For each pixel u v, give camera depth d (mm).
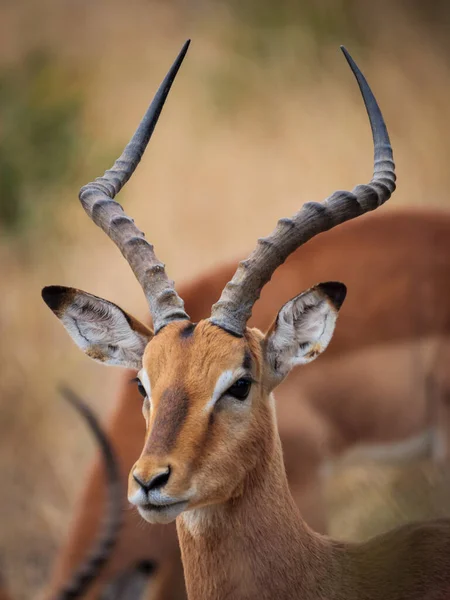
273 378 11055
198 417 10000
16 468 19500
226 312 10641
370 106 11805
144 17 29562
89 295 11391
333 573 11008
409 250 16578
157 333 10734
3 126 26047
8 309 22453
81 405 13852
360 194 11336
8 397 20859
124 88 27547
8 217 24891
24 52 28562
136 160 12117
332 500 17672
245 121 26953
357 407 16172
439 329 16500
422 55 28828
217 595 10664
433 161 26844
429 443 16797
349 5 29359
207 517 10609
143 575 14680
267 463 10703
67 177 25281
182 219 24953
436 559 11125
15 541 18172
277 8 29109
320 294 11023
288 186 25578
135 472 9578
